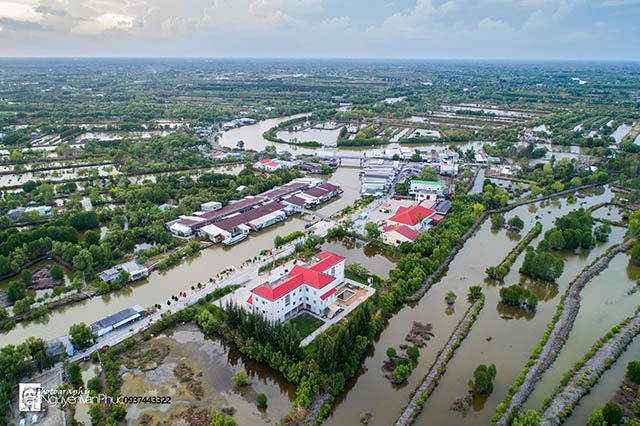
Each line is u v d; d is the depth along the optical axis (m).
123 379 118.69
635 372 115.44
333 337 133.88
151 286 169.75
